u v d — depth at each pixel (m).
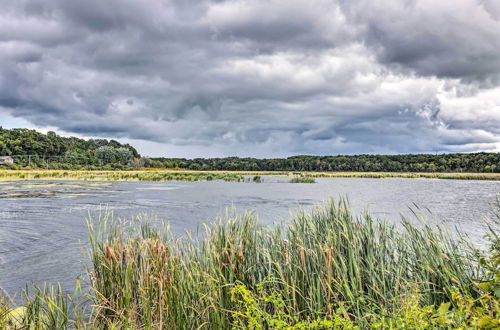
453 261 4.39
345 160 157.00
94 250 4.98
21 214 16.55
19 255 9.19
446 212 17.84
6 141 119.06
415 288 4.07
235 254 4.69
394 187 44.03
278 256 5.05
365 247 4.99
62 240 10.93
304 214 5.88
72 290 6.64
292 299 4.23
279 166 157.50
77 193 29.42
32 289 6.71
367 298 4.12
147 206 20.52
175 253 4.86
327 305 3.99
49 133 148.62
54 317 4.14
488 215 16.44
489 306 3.25
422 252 4.72
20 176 57.97
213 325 4.03
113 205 20.86
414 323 3.15
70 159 118.88
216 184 49.22
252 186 44.62
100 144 175.38
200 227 12.85
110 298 4.41
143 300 4.10
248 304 3.88
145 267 4.35
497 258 3.47
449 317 3.08
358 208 19.81
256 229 5.84
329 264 4.10
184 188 39.25
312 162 155.75
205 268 4.81
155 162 137.62
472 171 134.00
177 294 4.14
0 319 3.96
